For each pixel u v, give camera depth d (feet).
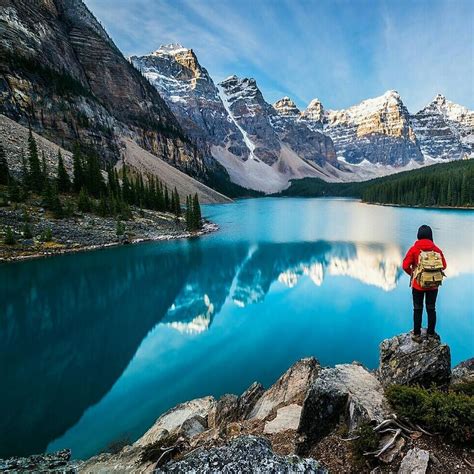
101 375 61.72
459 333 70.59
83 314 94.58
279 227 273.33
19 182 221.05
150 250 182.91
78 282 125.80
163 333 80.94
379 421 19.35
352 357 64.80
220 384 57.36
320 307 93.66
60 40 558.15
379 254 161.48
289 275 131.34
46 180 208.74
